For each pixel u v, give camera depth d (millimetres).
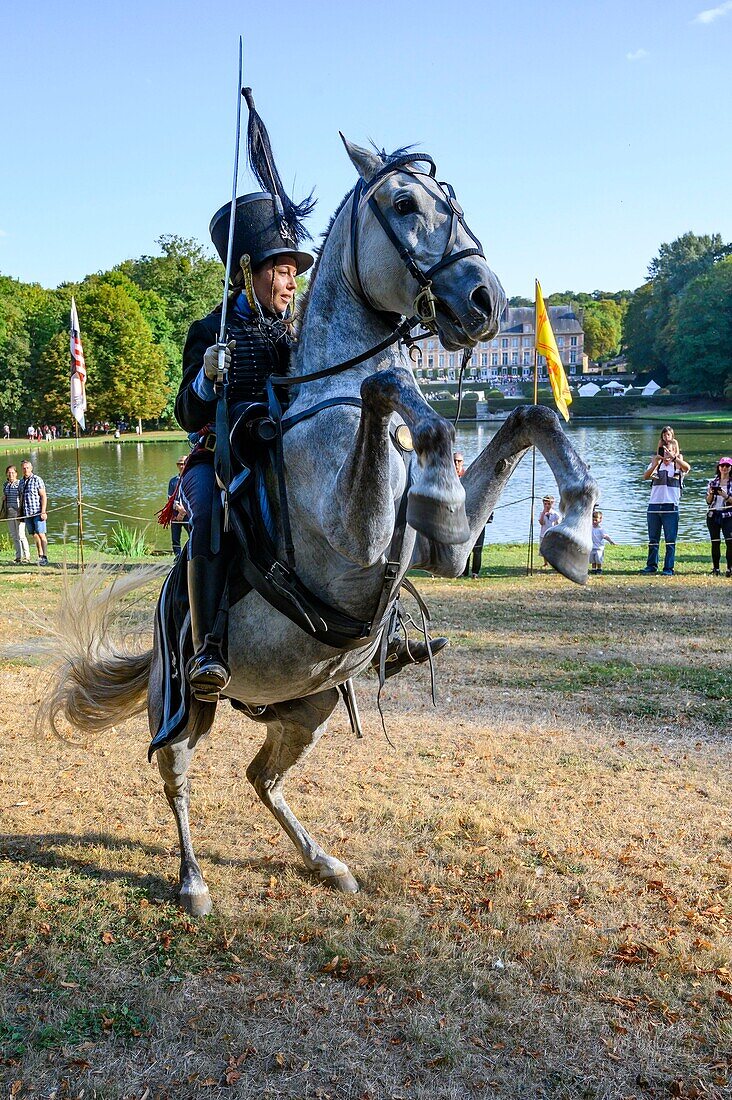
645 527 22453
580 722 7414
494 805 5668
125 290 87625
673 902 4453
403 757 6633
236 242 3928
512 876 4738
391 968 3910
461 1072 3320
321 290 3623
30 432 77125
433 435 2818
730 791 5898
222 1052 3445
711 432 65312
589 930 4207
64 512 28000
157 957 4059
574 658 9469
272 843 5234
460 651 9852
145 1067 3371
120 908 4465
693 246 121188
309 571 3547
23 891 4582
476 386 117688
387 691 8414
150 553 19125
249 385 3859
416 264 3221
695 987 3795
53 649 4898
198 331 3963
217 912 4418
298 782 6121
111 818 5590
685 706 7762
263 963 4016
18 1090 3244
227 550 3773
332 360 3545
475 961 3973
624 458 43375
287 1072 3338
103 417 82812
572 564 2967
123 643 5035
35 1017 3643
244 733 7312
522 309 157375
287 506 3543
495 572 16156
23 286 102438
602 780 6121
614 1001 3697
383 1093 3229
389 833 5316
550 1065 3352
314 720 4531
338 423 3332
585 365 151000
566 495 3049
